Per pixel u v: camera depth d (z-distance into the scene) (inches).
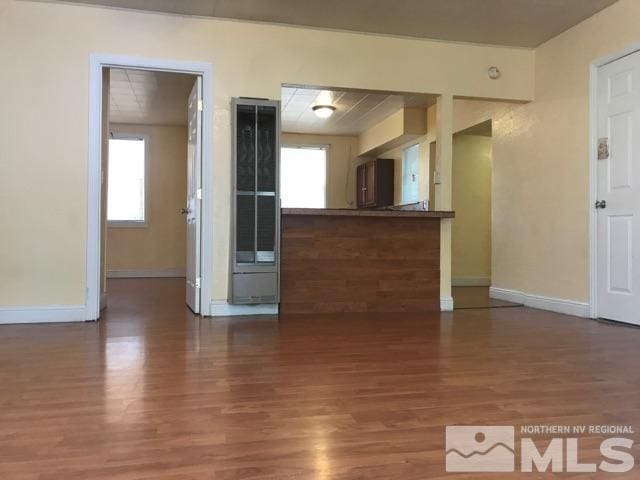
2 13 153.3
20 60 154.3
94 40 158.9
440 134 190.1
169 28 164.7
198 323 155.0
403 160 309.6
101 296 181.2
